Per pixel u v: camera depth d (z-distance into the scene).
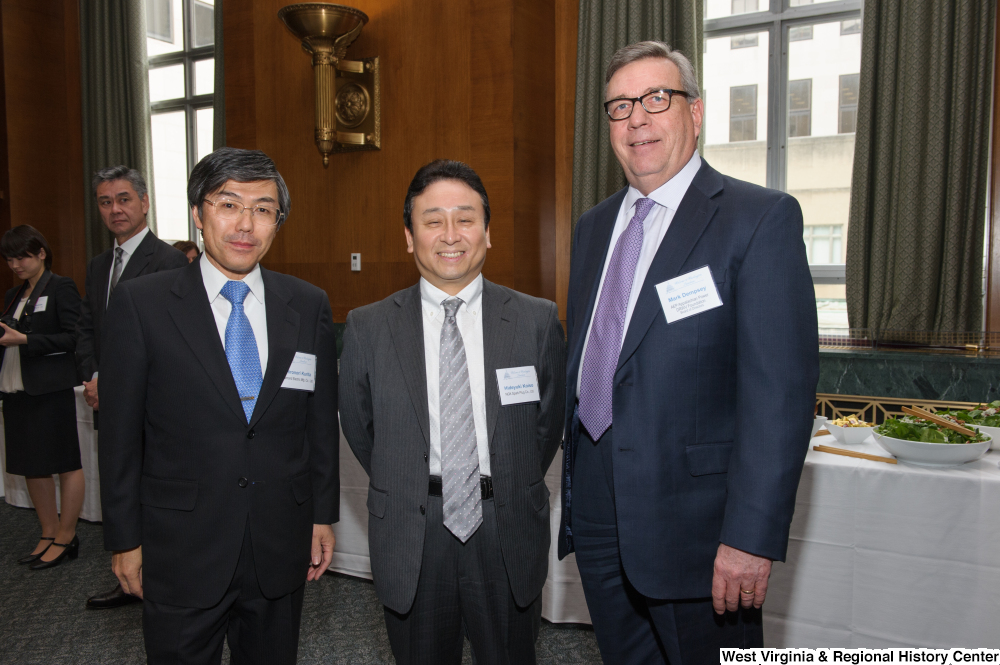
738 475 1.12
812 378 1.12
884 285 3.19
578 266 1.51
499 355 1.38
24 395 2.94
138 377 1.28
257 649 1.37
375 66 4.05
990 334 2.89
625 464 1.21
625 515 1.21
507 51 3.69
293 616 1.39
